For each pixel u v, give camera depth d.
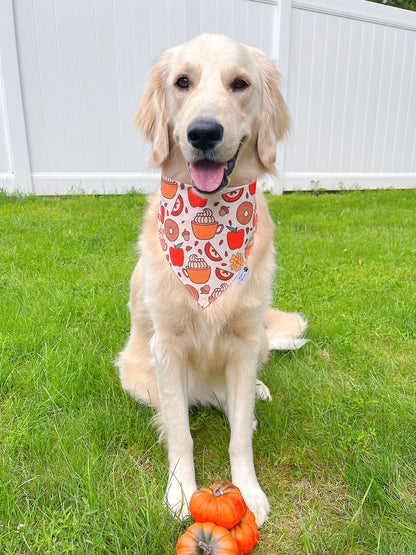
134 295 0.68
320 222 1.64
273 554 0.43
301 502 0.49
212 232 0.53
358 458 0.52
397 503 0.47
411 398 0.63
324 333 0.84
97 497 0.47
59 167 1.87
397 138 2.44
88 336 0.80
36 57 1.73
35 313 0.85
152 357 0.66
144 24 1.81
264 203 0.61
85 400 0.64
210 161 0.50
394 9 2.19
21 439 0.55
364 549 0.43
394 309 0.91
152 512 0.45
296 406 0.64
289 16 1.97
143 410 0.64
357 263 1.22
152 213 0.60
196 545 0.39
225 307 0.54
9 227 1.38
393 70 2.30
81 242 1.28
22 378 0.67
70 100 1.81
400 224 1.64
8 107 1.73
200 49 0.53
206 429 0.63
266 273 0.56
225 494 0.42
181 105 0.54
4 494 0.46
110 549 0.42
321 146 2.25
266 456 0.57
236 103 0.53
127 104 1.88
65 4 1.71
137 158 1.95
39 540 0.43
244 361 0.55
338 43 2.13
